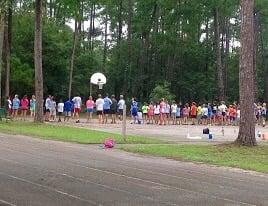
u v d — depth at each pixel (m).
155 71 70.44
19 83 55.84
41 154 18.05
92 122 41.25
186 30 67.38
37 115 35.03
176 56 70.19
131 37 69.19
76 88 63.38
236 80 74.44
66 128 31.39
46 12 61.50
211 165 17.67
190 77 70.19
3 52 52.25
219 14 68.25
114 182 12.78
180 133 32.72
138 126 39.50
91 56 65.31
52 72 60.69
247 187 13.06
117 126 36.88
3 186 11.66
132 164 16.66
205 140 27.39
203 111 47.69
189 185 12.92
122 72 69.00
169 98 54.72
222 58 74.56
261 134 32.66
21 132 27.58
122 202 10.41
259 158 19.66
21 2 49.59
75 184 12.23
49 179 12.79
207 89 69.62
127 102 62.94
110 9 72.88
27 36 57.62
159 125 43.06
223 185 13.20
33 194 10.85
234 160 18.95
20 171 13.90
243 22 22.81
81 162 16.39
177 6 65.56
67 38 61.53
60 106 42.31
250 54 22.70
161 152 20.48
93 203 10.21
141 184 12.69
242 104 22.72
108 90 69.62
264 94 75.62
